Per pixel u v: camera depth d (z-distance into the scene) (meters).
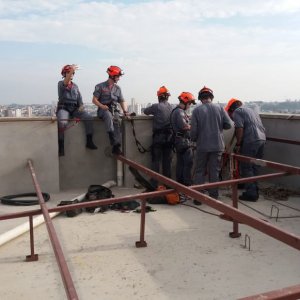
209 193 6.17
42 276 3.70
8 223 5.19
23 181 6.65
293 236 2.64
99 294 3.35
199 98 6.30
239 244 4.43
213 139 6.05
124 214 5.59
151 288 3.45
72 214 5.42
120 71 7.08
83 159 7.25
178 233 4.80
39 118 6.62
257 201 6.34
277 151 7.54
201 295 3.32
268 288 3.43
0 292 3.41
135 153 7.31
